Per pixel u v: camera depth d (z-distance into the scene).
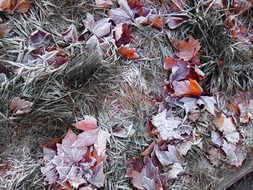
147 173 0.81
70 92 0.80
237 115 0.90
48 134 0.80
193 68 0.88
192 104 0.86
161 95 0.87
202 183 0.85
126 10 0.88
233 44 0.92
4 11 0.81
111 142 0.81
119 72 0.85
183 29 0.91
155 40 0.89
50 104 0.79
